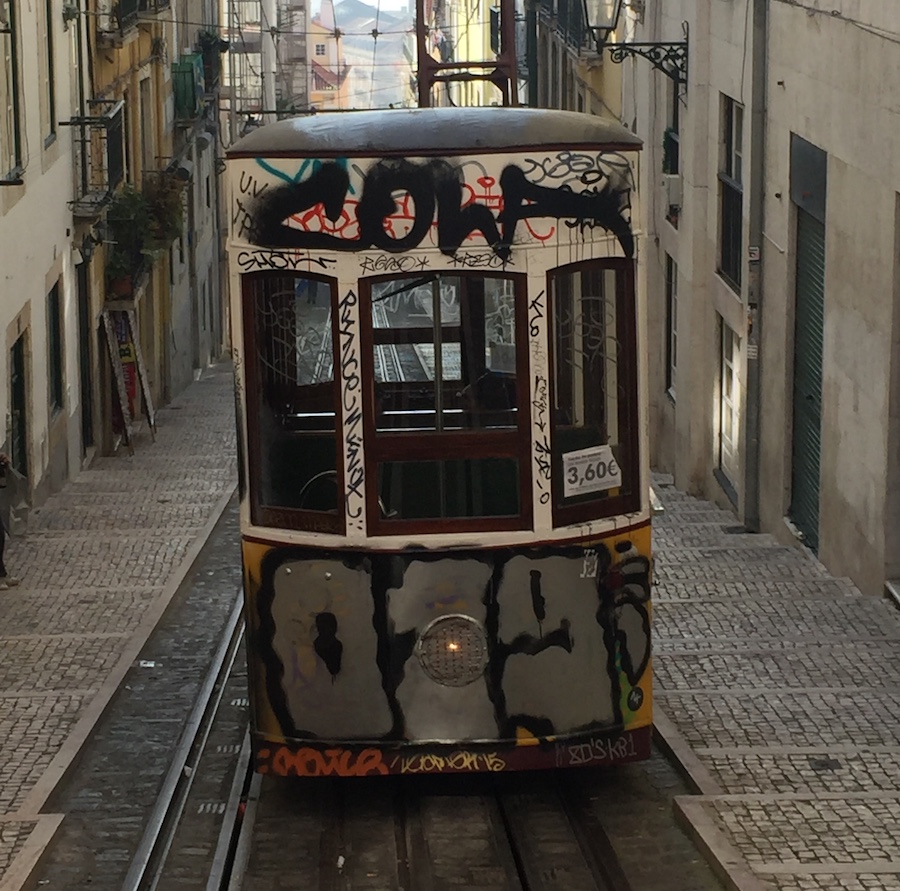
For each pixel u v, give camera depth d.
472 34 51.97
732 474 17.97
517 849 7.94
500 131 7.82
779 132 15.27
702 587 12.85
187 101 34.66
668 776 8.76
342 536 7.92
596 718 8.13
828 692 9.84
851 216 12.83
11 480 16.25
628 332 8.09
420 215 7.76
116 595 13.27
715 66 18.09
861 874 7.04
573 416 7.97
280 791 8.84
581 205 7.87
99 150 23.83
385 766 8.02
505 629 7.96
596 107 27.61
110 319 25.28
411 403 7.88
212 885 7.59
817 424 14.33
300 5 82.31
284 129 8.01
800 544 14.70
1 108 17.58
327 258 7.81
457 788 8.79
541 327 7.83
